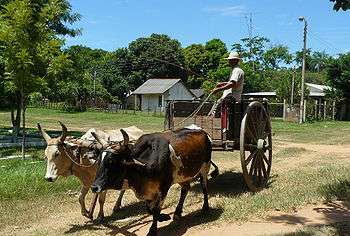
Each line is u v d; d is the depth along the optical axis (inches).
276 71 2615.7
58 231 333.4
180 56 2864.2
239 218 346.3
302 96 1590.8
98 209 394.6
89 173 345.1
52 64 650.8
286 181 477.7
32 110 2036.2
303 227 323.0
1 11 727.7
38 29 633.0
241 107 427.2
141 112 2151.8
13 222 358.3
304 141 970.7
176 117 436.8
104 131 379.2
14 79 625.3
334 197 398.3
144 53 2829.7
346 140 985.5
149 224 345.4
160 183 312.0
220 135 411.2
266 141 459.2
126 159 295.9
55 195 428.1
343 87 1878.7
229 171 560.7
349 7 347.9
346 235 308.8
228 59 430.3
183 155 333.1
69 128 1229.7
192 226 335.3
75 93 2036.2
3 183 427.8
